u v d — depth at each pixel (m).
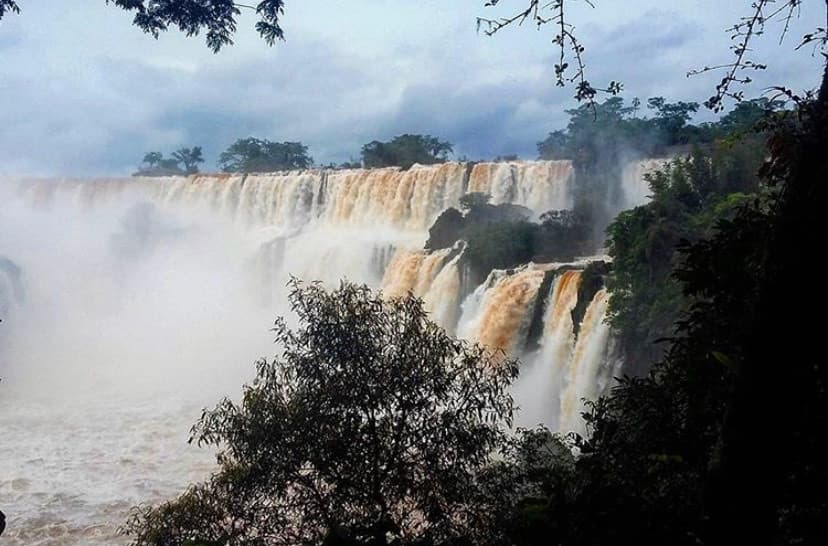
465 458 9.27
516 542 6.26
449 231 40.56
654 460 6.17
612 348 22.59
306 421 9.17
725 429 4.92
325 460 9.06
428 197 47.56
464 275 34.44
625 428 7.10
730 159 27.91
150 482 24.30
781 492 5.07
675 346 7.34
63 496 23.09
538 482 8.56
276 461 9.38
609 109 43.53
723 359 4.99
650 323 21.08
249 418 9.66
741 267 6.42
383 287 40.09
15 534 20.48
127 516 21.61
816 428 5.46
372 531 8.15
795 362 4.70
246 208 60.47
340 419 9.13
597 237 36.75
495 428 9.90
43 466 25.77
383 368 9.22
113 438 28.98
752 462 4.75
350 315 9.44
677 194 27.30
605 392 22.53
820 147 4.69
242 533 9.74
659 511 5.59
